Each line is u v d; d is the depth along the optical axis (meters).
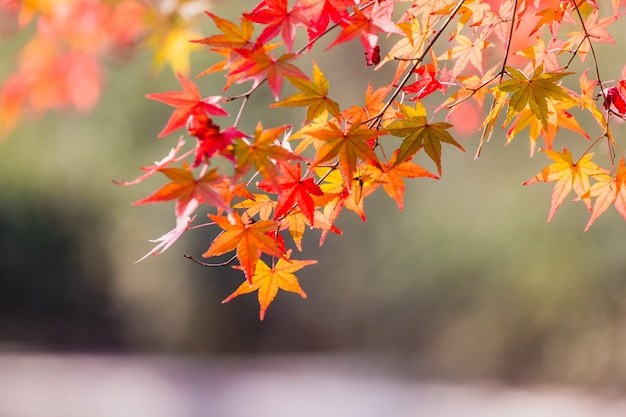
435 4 2.12
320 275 13.99
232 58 1.76
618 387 9.63
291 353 15.32
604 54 7.17
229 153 1.63
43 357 15.72
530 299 10.27
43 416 10.45
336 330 14.60
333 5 1.87
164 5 3.77
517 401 10.12
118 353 16.08
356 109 1.93
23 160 13.55
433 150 1.83
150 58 12.17
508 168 10.17
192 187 1.63
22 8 3.79
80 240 16.06
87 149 13.27
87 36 3.99
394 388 11.88
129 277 15.72
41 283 16.98
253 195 1.91
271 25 1.77
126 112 12.92
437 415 9.94
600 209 2.11
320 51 10.88
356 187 1.89
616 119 2.46
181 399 11.60
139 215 14.62
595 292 9.57
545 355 10.56
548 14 2.12
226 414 10.55
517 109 1.91
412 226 11.73
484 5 2.11
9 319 17.39
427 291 11.98
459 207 10.78
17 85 4.34
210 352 15.79
